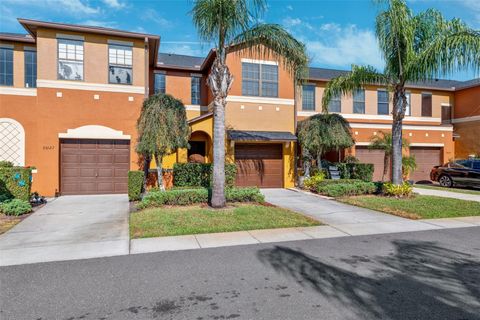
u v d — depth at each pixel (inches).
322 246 243.3
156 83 687.1
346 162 681.6
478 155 811.4
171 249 234.2
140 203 397.1
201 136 639.1
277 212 359.3
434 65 425.1
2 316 137.6
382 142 683.4
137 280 176.7
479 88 850.8
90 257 217.0
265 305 147.1
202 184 543.2
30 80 562.9
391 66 474.6
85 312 141.1
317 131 582.6
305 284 170.9
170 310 142.7
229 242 253.0
